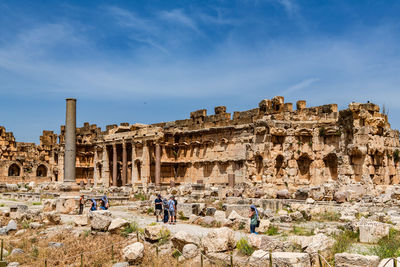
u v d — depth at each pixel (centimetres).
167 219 3469
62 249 2872
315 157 5784
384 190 4934
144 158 7612
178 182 7750
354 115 5069
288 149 5859
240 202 4625
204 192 5731
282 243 2341
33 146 11319
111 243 2878
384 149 5119
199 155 7512
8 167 9650
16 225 3562
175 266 2408
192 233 2875
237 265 2242
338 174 5128
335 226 3045
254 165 6009
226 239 2452
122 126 8338
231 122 6938
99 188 7931
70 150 4547
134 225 3159
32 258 2761
